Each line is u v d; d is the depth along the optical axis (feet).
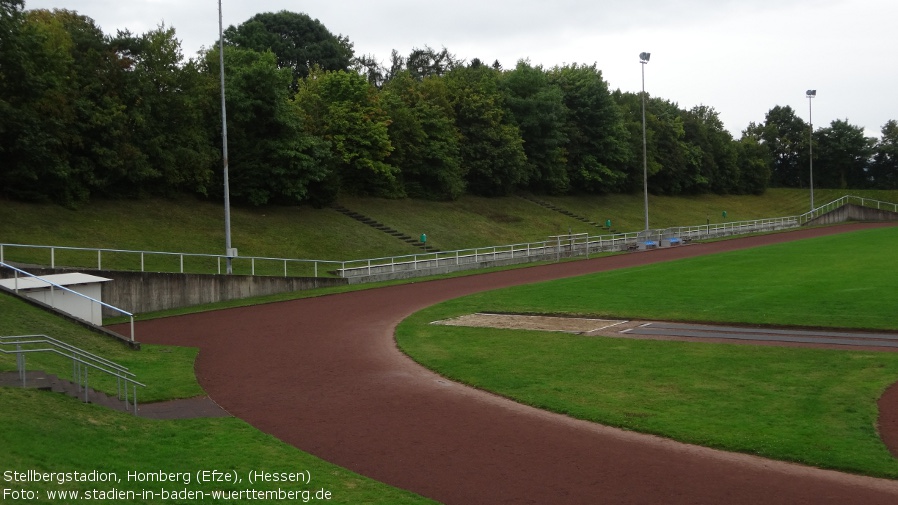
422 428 53.67
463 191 261.24
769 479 42.68
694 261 162.61
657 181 347.77
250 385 67.51
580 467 45.19
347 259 176.14
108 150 158.61
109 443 46.57
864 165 431.02
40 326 76.89
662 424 52.24
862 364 67.05
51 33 158.40
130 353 78.54
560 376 66.44
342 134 222.48
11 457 39.58
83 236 143.95
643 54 218.59
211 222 174.50
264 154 191.93
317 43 343.05
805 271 134.10
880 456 45.32
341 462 47.24
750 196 387.55
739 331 84.84
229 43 302.66
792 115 450.71
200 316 106.63
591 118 315.17
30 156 144.15
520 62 330.13
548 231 247.70
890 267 133.90
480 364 72.13
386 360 76.13
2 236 131.75
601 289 122.62
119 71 165.78
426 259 176.35
